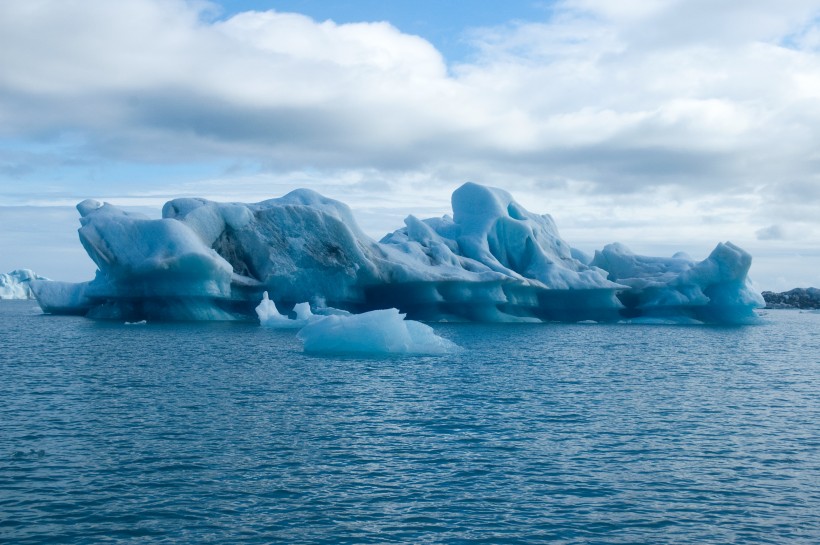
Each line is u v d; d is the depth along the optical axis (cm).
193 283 5059
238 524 953
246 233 5478
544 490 1120
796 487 1154
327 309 5156
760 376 2644
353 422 1608
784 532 961
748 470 1248
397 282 5762
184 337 3944
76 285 7006
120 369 2483
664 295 6738
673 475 1212
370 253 5828
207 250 5112
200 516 979
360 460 1277
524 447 1391
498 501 1064
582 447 1397
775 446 1427
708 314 7044
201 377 2302
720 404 1947
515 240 6831
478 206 7169
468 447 1386
